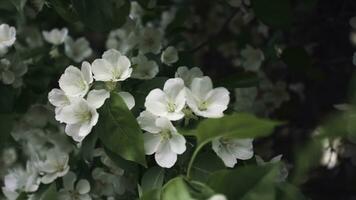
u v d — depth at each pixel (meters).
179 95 0.74
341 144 1.12
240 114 0.63
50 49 1.12
